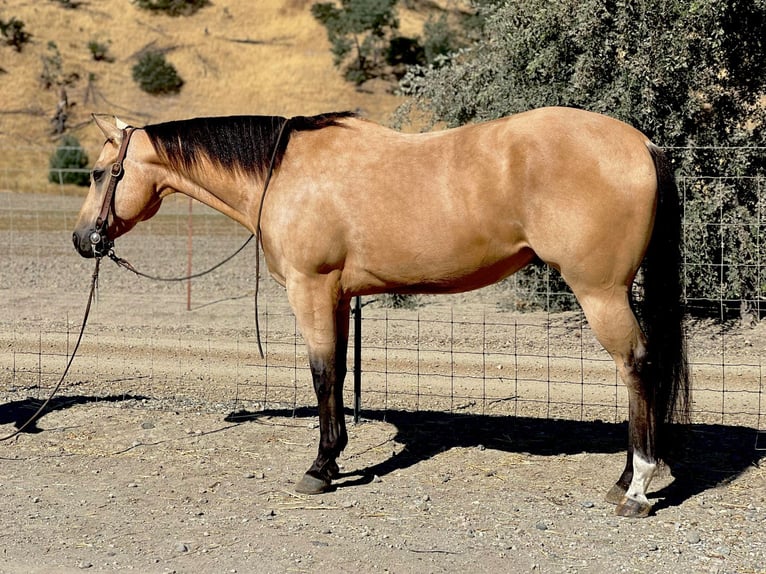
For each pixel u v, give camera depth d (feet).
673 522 17.48
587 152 16.93
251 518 17.97
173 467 21.12
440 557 16.01
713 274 37.40
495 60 41.39
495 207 17.48
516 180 17.19
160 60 170.30
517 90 39.42
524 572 15.39
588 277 17.16
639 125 36.50
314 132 19.25
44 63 169.07
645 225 17.04
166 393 28.45
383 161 18.42
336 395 19.74
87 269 58.44
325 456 19.57
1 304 45.75
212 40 183.21
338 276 18.97
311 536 17.02
